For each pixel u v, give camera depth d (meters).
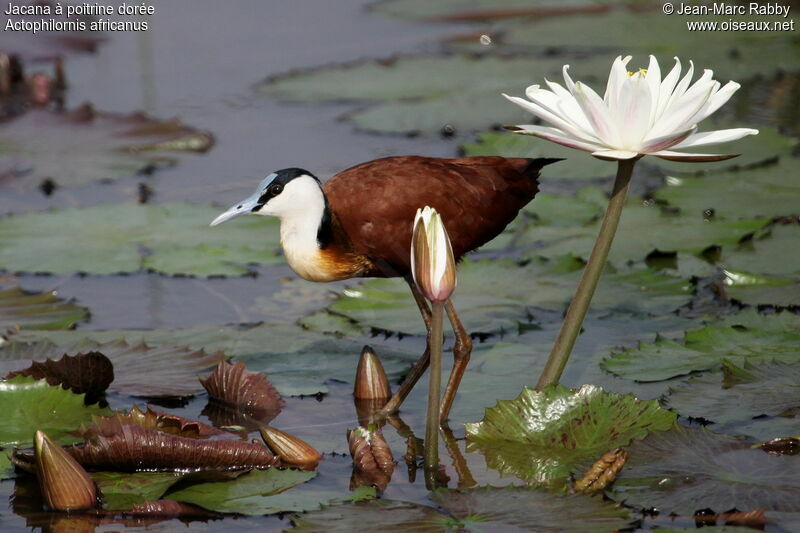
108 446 6.48
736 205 11.04
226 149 13.51
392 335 8.93
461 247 8.26
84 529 6.04
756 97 14.50
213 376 7.81
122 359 8.16
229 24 18.41
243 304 9.71
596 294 9.34
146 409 7.55
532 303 9.21
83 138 13.49
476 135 13.66
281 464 6.73
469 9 19.27
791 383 7.20
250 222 11.16
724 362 7.47
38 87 15.38
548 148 12.97
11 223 10.97
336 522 5.79
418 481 6.52
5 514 6.21
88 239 10.59
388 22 18.92
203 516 6.17
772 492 5.86
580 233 10.73
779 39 16.73
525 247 10.63
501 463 6.60
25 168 12.44
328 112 14.93
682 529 5.73
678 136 5.92
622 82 6.14
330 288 10.11
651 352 7.96
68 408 7.31
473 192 8.13
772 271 9.48
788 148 12.47
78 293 9.95
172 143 13.40
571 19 18.06
